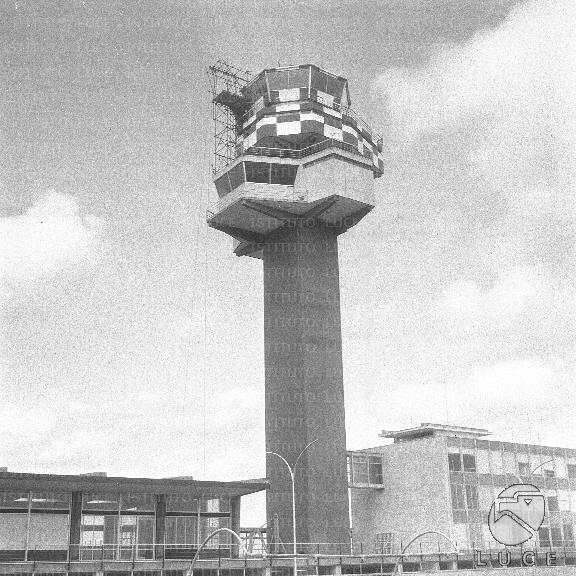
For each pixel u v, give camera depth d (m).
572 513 87.88
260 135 78.19
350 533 71.50
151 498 53.75
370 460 81.88
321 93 79.75
